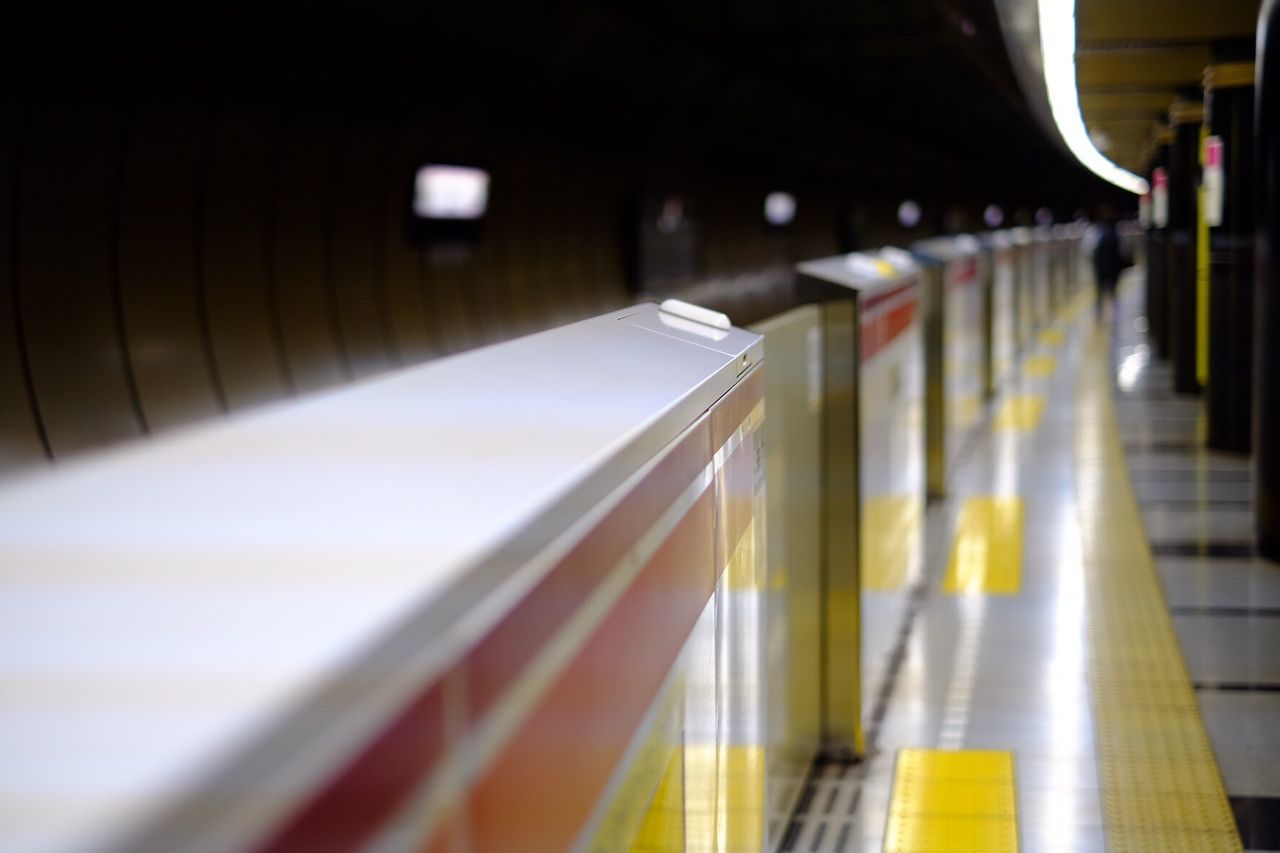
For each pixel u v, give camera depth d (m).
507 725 0.92
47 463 6.94
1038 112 17.17
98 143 7.54
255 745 0.57
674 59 15.27
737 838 2.21
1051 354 18.47
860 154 30.56
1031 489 8.88
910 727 4.64
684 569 1.68
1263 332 6.62
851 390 4.42
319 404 1.29
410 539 0.87
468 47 11.15
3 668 0.63
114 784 0.52
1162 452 10.05
